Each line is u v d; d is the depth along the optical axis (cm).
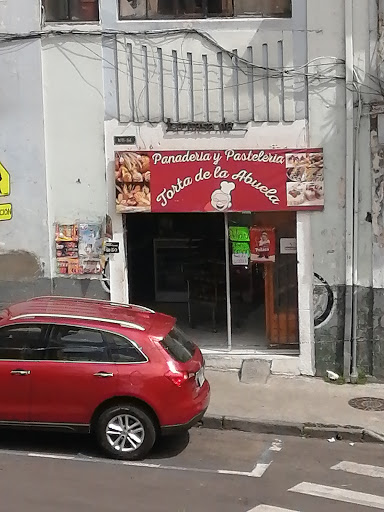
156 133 1145
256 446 880
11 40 1141
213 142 1140
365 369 1146
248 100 1132
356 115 1111
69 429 805
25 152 1159
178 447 866
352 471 795
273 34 1121
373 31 1097
